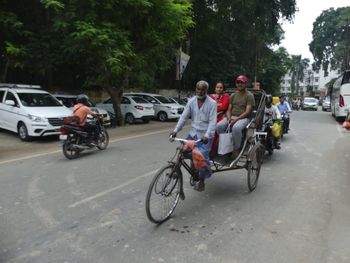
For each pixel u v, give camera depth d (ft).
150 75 69.82
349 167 27.89
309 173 25.84
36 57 50.90
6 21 47.21
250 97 22.18
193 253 13.33
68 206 18.20
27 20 54.95
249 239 14.52
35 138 41.78
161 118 69.56
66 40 48.01
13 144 37.88
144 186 21.77
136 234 14.94
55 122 39.40
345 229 15.58
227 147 20.13
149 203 15.47
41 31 51.93
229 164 20.18
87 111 31.27
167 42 56.24
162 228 15.57
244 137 21.42
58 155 31.81
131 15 49.85
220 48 103.30
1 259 12.86
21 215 16.96
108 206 18.22
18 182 22.52
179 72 76.59
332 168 27.53
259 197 19.99
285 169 27.12
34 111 39.19
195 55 99.91
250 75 123.03
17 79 62.59
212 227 15.71
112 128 55.06
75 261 12.73
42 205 18.31
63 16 46.96
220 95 23.62
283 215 17.20
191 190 21.17
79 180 23.03
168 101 72.64
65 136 29.63
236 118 21.40
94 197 19.61
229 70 106.22
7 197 19.56
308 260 12.86
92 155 31.65
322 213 17.52
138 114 62.44
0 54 55.11
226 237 14.70
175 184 17.04
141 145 37.47
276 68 156.15
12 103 40.34
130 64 53.72
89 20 45.57
